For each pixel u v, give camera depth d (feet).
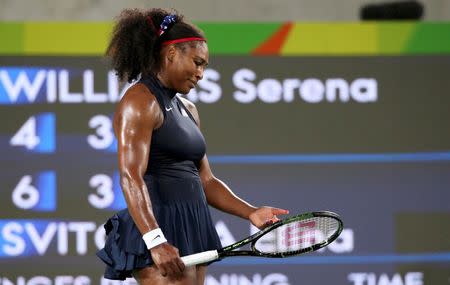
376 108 65.51
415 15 75.46
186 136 39.37
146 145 38.06
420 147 65.67
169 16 40.14
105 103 64.28
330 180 65.10
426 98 65.87
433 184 65.62
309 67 65.31
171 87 40.01
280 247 41.27
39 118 63.87
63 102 64.13
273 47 65.16
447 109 65.92
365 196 65.26
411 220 65.46
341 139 65.16
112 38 40.88
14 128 63.77
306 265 64.49
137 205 37.17
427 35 66.13
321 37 65.46
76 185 64.03
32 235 63.72
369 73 65.57
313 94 65.21
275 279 64.28
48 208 63.82
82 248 63.98
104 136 64.23
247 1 89.66
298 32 65.31
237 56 64.95
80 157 64.08
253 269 64.23
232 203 42.34
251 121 64.80
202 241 39.68
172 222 38.83
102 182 64.13
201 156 40.60
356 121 65.36
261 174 64.75
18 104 63.87
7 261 63.57
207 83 64.69
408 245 65.41
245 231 64.39
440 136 65.82
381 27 65.82
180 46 39.63
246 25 65.00
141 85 39.11
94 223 64.08
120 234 39.09
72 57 64.23
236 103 64.80
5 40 63.98
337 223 40.93
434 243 65.51
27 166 63.77
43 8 88.28
